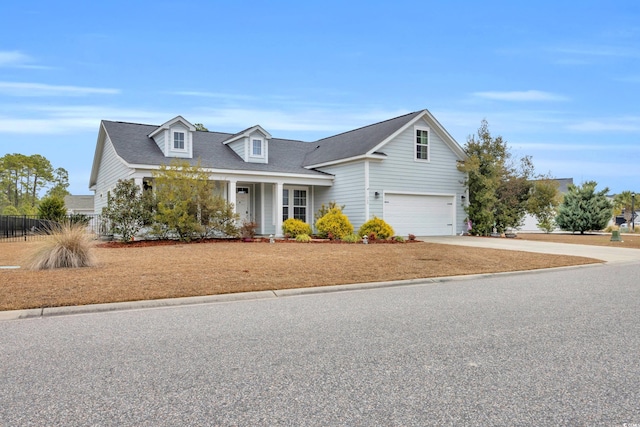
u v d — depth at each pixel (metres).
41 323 5.51
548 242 19.16
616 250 15.57
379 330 5.10
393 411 2.96
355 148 21.11
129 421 2.82
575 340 4.70
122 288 7.42
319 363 3.93
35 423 2.79
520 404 3.08
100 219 20.36
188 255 12.05
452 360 4.02
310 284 8.16
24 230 22.92
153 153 19.58
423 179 21.58
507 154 23.45
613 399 3.17
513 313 6.02
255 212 22.36
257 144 21.94
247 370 3.75
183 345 4.50
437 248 14.99
